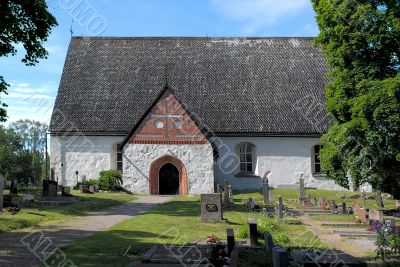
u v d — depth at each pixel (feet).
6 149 216.95
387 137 69.36
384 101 68.59
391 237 40.16
